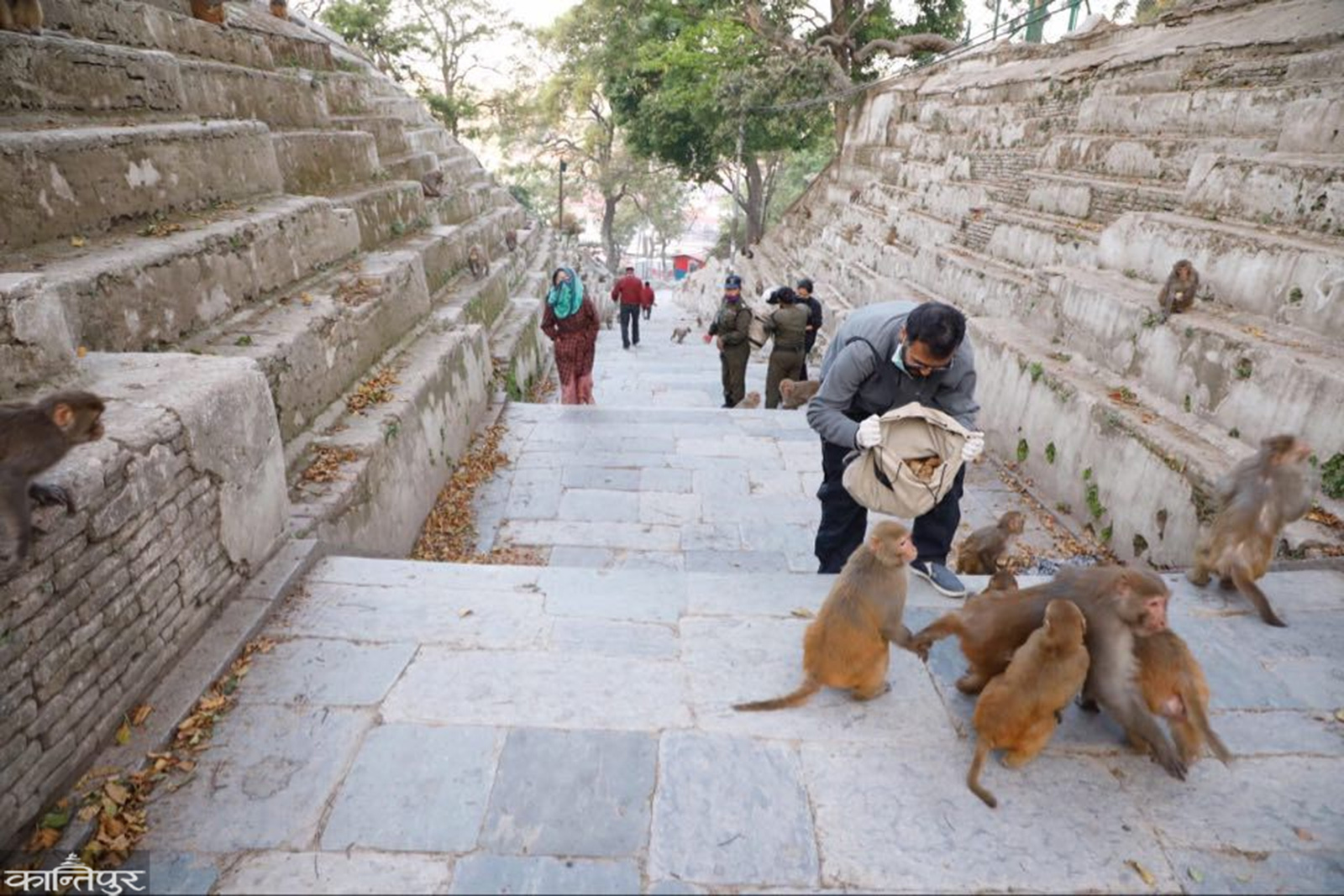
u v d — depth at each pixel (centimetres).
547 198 5869
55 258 440
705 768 293
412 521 610
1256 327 556
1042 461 693
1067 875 252
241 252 568
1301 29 892
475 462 767
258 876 248
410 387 638
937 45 2588
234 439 380
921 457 369
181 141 585
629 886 247
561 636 371
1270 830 269
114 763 286
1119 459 579
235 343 504
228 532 376
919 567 432
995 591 349
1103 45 1483
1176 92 991
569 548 614
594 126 4681
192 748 297
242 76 827
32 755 256
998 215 1237
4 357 327
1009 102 1507
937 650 365
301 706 320
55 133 471
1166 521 522
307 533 445
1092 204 1028
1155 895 246
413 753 296
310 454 518
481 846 260
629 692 332
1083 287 714
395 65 3631
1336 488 450
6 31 491
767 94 2627
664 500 697
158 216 557
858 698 329
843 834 266
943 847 261
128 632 304
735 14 2802
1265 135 823
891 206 1817
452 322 857
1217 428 533
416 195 1181
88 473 279
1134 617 280
